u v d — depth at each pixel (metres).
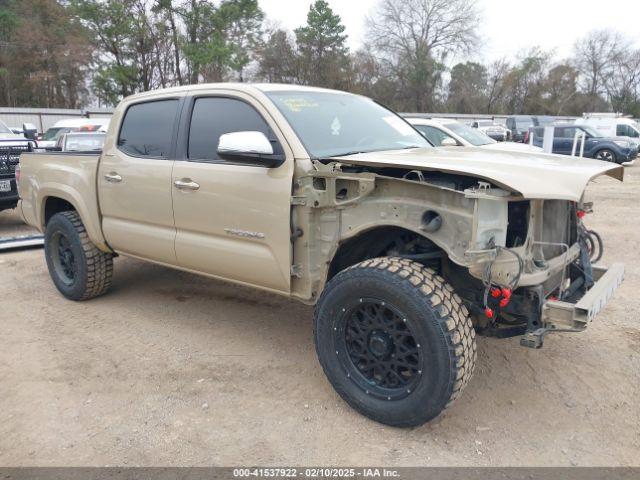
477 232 2.78
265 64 49.97
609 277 3.45
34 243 7.54
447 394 2.85
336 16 49.97
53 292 5.71
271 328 4.71
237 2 38.72
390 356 3.13
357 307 3.15
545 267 3.15
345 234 3.29
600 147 20.23
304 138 3.60
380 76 54.69
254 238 3.71
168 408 3.45
